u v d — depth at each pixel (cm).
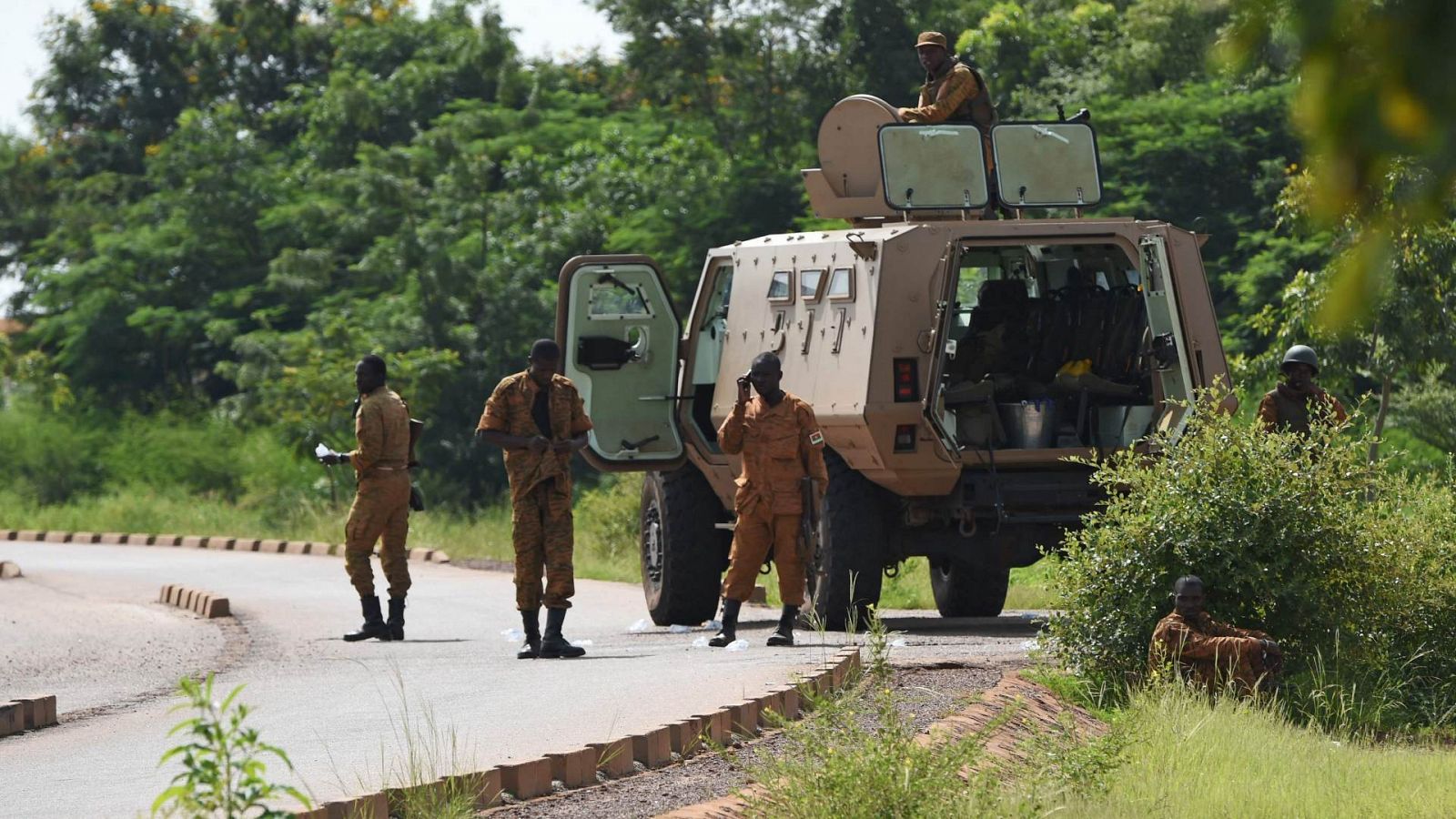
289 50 19038
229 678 3888
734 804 2280
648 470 4838
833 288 4303
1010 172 4481
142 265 16050
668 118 14825
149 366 16088
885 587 6088
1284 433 3756
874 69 13350
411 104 16700
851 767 2158
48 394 15450
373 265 13538
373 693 3366
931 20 13375
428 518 10175
